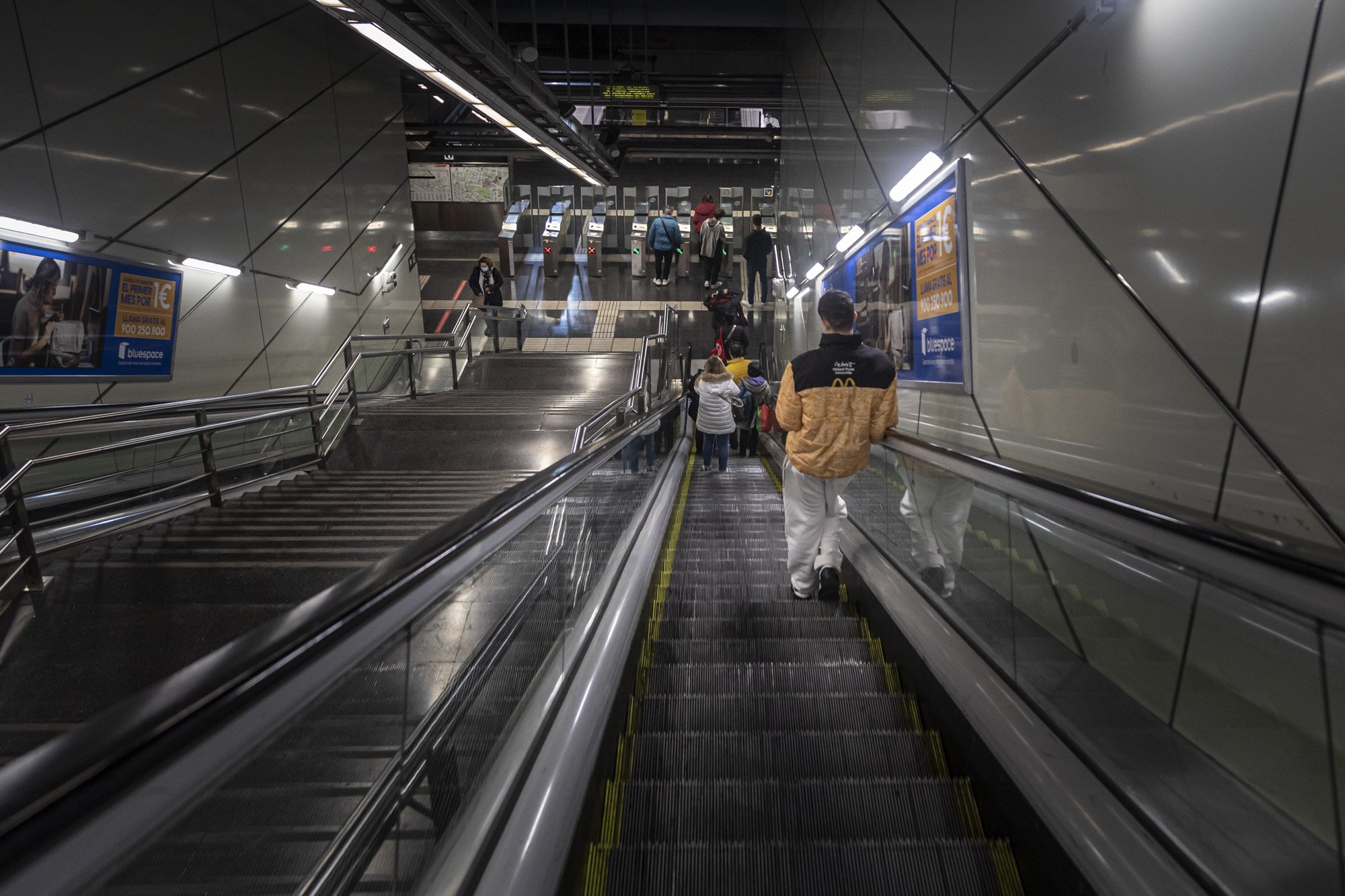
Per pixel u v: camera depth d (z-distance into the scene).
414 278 14.03
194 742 0.65
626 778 2.17
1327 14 1.78
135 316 6.72
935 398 4.76
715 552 4.85
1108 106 2.76
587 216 22.91
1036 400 3.35
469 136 18.28
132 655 2.80
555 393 10.86
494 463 6.88
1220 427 2.18
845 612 3.57
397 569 1.11
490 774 1.53
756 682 2.76
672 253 18.72
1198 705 1.34
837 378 3.39
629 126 15.55
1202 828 1.32
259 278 8.71
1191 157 2.30
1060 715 1.80
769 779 2.08
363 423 7.89
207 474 5.11
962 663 2.27
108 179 6.41
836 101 8.00
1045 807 1.61
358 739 1.00
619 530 3.52
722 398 8.27
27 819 0.50
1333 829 1.04
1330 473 1.77
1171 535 1.31
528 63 8.81
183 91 7.40
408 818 1.16
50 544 4.17
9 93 5.52
